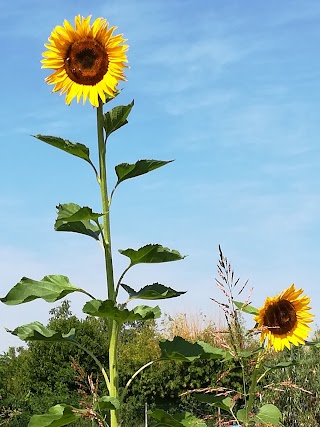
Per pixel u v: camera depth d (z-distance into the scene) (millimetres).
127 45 1554
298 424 2748
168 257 1560
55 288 1597
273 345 1573
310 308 1578
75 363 1652
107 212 1554
